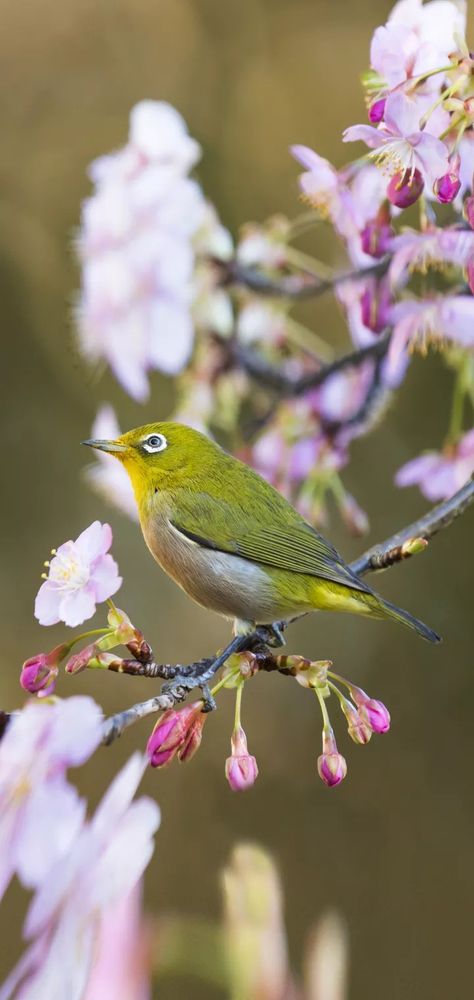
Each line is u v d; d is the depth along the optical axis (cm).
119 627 343
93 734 336
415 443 394
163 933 337
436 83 346
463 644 397
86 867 324
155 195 355
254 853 337
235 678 343
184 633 411
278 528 352
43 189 447
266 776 398
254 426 359
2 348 436
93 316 355
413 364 393
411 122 345
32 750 336
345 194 350
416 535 350
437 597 402
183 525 352
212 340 357
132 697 411
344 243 354
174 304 355
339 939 338
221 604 352
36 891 329
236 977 337
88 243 355
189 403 358
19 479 428
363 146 414
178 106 439
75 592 342
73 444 430
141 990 336
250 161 420
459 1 347
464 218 348
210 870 385
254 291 357
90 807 395
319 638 409
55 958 316
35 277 439
